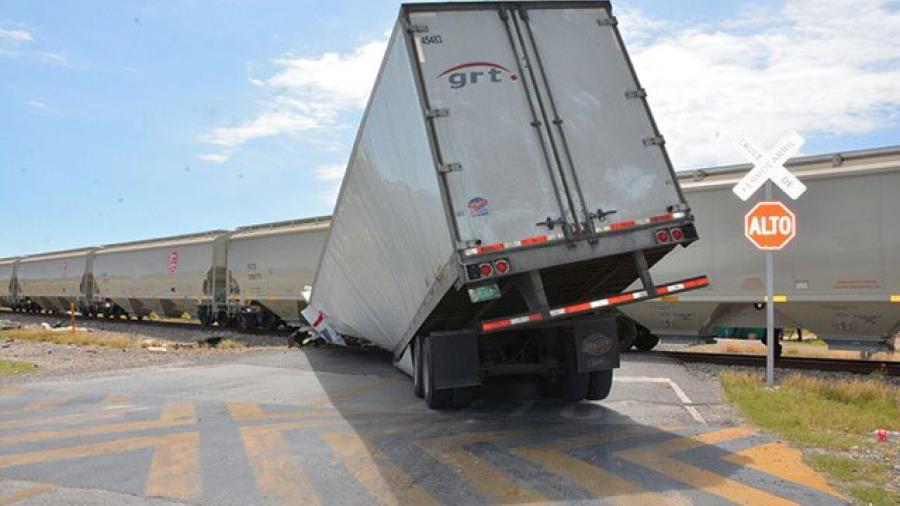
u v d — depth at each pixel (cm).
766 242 942
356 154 926
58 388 1142
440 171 616
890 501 466
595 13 705
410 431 728
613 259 699
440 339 777
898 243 1130
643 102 689
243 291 2548
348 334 1491
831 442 632
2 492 540
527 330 848
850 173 1177
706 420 752
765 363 1302
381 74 760
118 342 2002
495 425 749
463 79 646
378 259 920
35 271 4253
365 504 496
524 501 490
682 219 666
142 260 3209
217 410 898
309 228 2262
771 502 472
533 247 624
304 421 803
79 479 571
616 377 1091
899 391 861
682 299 1361
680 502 477
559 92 668
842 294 1180
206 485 548
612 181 658
